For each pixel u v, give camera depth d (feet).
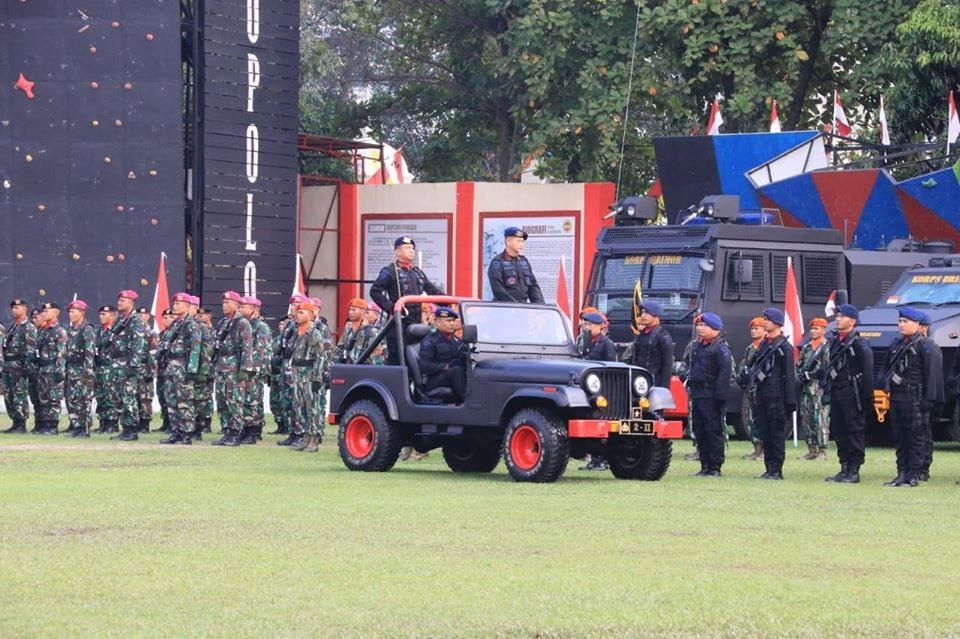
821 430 190.90
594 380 143.74
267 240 293.64
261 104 292.61
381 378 155.53
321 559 94.63
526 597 82.53
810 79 350.43
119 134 277.64
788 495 136.98
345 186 319.88
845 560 96.73
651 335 167.32
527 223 299.58
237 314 199.72
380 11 374.63
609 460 154.40
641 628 75.05
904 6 307.99
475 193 304.50
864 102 328.08
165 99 278.67
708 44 312.29
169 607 79.15
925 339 152.76
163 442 200.75
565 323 156.97
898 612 79.56
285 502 125.08
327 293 323.37
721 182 272.51
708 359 157.89
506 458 146.10
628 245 226.17
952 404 212.02
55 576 87.97
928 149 277.85
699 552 99.30
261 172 292.81
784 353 156.87
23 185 275.59
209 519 113.19
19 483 139.23
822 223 270.26
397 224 314.14
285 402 221.05
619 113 321.32
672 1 311.88
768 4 311.68
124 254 277.64
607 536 106.22
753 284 221.66
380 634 72.90
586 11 330.34
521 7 336.49
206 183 285.84
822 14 327.88
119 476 147.33
